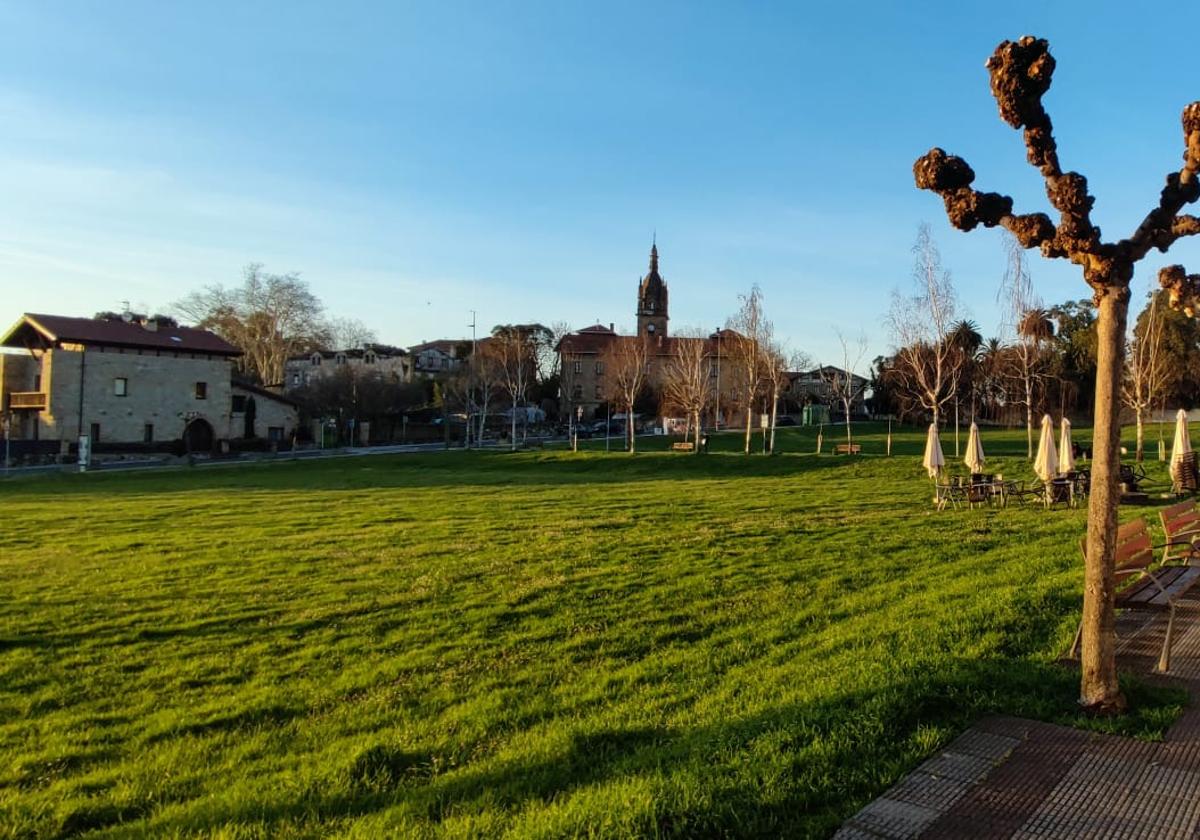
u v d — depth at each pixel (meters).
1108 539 5.22
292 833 4.46
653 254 122.06
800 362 87.81
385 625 9.67
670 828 3.82
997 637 7.01
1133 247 5.11
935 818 3.91
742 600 10.06
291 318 87.69
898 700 5.31
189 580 12.74
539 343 119.19
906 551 13.23
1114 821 3.83
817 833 3.78
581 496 27.11
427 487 32.94
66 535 19.00
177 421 66.12
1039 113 5.12
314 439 78.19
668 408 73.50
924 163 5.58
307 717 6.80
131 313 68.31
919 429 69.75
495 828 4.16
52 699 7.39
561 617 9.64
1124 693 5.35
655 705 6.39
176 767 5.81
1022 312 34.97
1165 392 42.72
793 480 33.78
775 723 5.23
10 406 62.62
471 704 6.78
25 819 4.96
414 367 107.50
